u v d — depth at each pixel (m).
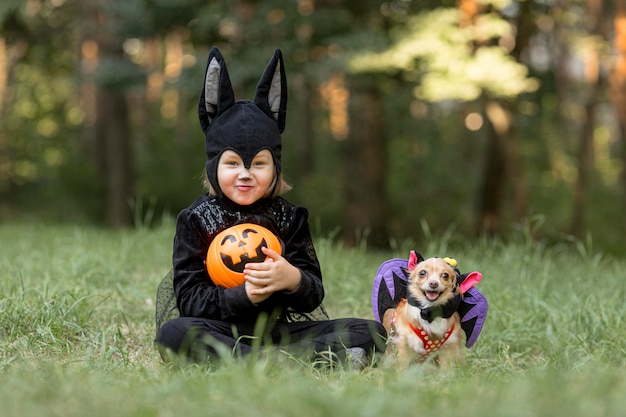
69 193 22.94
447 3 14.94
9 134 24.08
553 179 23.88
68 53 24.06
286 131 27.69
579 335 5.51
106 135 22.61
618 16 15.98
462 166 25.05
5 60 23.70
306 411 2.76
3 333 5.20
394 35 14.34
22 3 19.52
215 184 4.44
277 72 4.55
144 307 6.45
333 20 14.53
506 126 15.74
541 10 15.70
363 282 7.46
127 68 16.73
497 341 5.55
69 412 2.82
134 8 15.70
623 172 18.50
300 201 22.05
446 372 4.07
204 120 4.57
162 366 4.36
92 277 7.35
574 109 24.22
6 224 17.52
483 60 13.66
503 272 7.59
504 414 2.74
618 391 3.18
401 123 24.09
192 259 4.39
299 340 4.46
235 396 3.03
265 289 4.18
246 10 15.32
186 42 16.64
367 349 4.42
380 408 2.78
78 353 4.80
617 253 18.45
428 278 4.32
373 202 17.05
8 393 3.15
